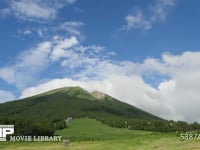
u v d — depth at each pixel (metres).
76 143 78.50
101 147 65.06
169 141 70.81
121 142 73.62
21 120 161.50
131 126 198.25
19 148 69.19
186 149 56.91
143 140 75.44
